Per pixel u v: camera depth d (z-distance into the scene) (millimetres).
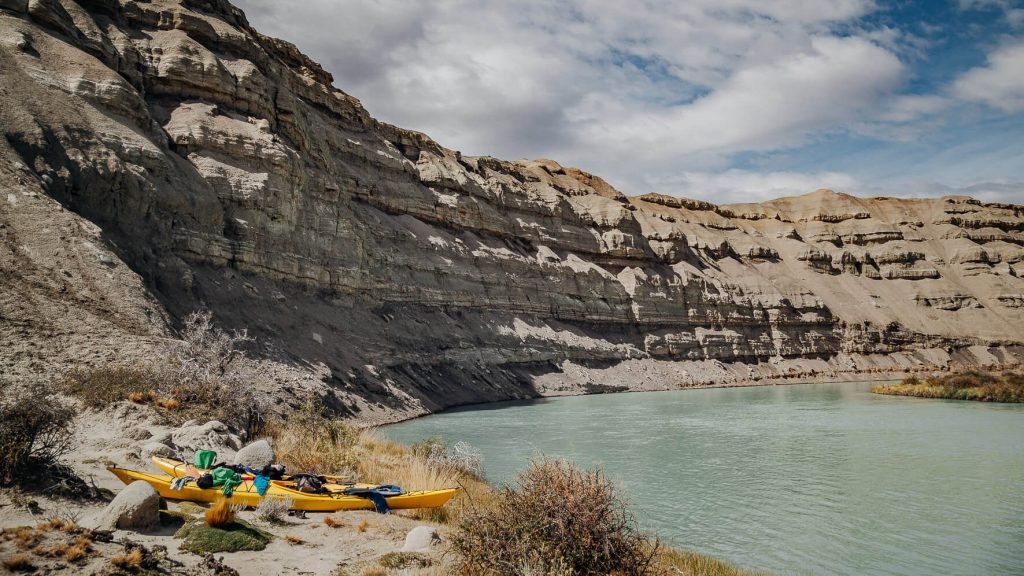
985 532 16469
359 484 14289
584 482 9094
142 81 45500
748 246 133500
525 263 84125
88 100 38156
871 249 149250
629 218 105000
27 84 34781
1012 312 138500
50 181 31562
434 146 87750
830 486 21969
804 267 138250
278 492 12516
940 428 36656
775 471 24688
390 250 64938
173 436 16516
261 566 8688
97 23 44812
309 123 62125
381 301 58594
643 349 92375
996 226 164250
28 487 9914
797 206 166250
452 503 14375
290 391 33469
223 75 49156
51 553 7266
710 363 97562
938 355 123438
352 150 70375
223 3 56875
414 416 44000
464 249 76750
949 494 20641
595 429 37688
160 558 7844
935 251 154375
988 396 56406
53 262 27297
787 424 39781
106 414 17781
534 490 8883
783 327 114875
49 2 39938
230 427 19859
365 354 48062
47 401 11570
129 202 36125
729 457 27859
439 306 67062
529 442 32125
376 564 9141
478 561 8250
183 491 11812
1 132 30922
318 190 54500
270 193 47188
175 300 35406
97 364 21609
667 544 14922
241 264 43469
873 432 35312
